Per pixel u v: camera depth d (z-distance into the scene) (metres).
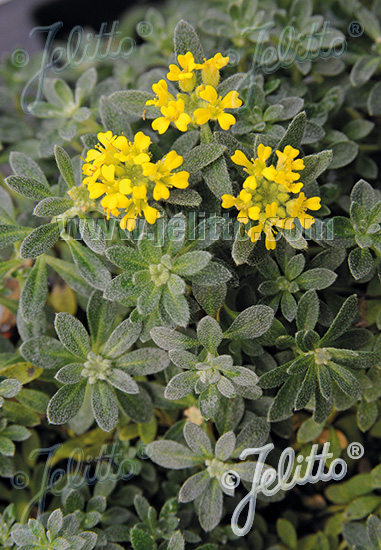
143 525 0.19
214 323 0.17
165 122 0.17
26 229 0.18
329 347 0.18
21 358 0.19
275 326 0.18
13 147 0.22
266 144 0.18
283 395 0.17
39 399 0.19
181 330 0.18
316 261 0.18
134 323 0.18
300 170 0.17
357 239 0.18
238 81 0.18
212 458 0.18
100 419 0.18
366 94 0.21
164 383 0.19
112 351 0.18
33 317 0.18
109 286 0.17
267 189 0.17
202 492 0.18
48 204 0.18
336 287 0.19
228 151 0.17
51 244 0.17
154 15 0.22
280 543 0.20
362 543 0.19
